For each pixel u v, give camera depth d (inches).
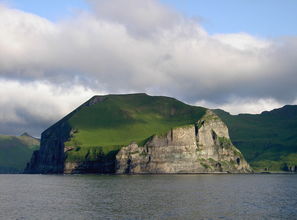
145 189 7559.1
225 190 7391.7
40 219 3905.0
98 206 4820.4
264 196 6200.8
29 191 7377.0
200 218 3949.3
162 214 4178.2
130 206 4800.7
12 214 4224.9
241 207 4753.9
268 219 3919.8
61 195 6368.1
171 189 7549.2
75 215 4136.3
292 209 4621.1
